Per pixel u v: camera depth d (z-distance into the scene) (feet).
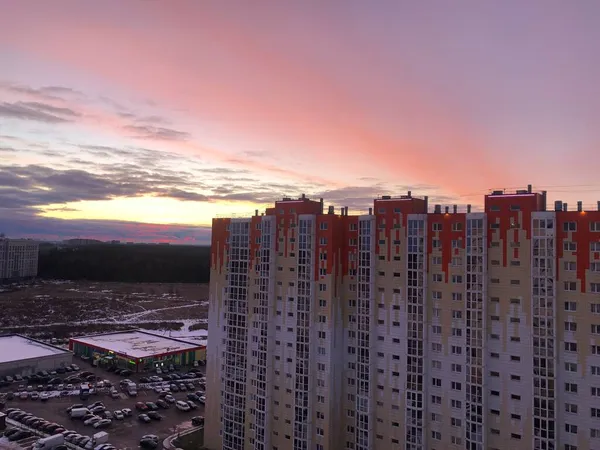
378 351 333.01
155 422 463.42
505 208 293.64
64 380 586.04
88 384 565.12
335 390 345.10
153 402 519.19
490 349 294.25
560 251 277.85
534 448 277.64
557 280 277.44
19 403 504.84
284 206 370.94
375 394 333.21
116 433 431.02
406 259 322.75
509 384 287.89
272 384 365.81
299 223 358.23
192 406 503.61
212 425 406.62
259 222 381.19
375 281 335.67
